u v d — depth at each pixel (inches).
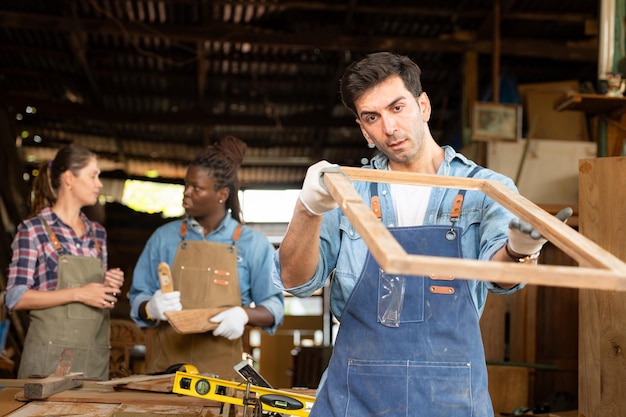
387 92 79.5
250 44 323.0
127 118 387.2
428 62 359.9
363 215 61.9
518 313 182.1
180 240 145.9
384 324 75.5
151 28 315.6
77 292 136.6
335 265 84.0
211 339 139.9
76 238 142.6
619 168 106.2
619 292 104.1
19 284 135.5
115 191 490.6
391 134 80.0
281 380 330.6
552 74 368.2
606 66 166.6
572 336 185.0
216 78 377.4
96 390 112.4
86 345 137.2
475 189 77.5
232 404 101.7
